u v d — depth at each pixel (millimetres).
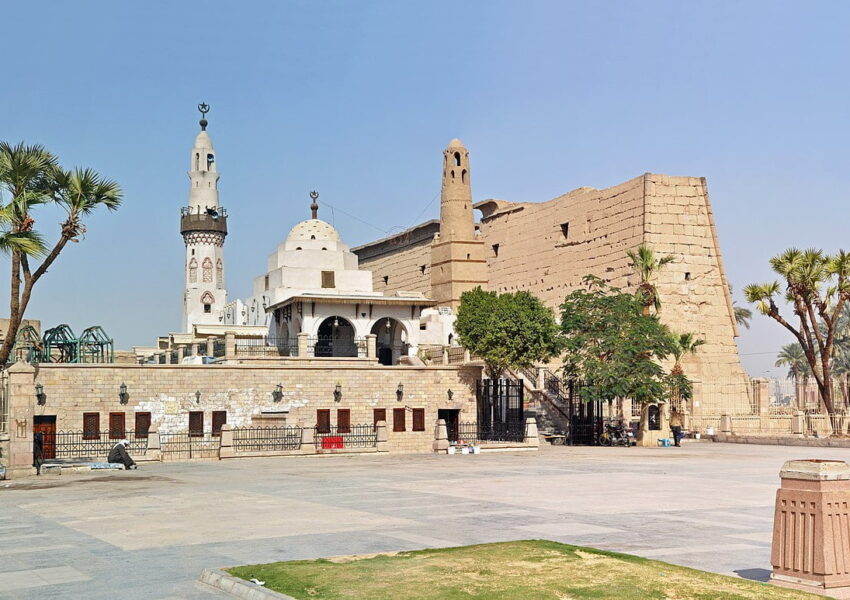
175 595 12844
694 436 59906
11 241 35938
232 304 89812
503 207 99125
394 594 11945
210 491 26891
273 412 46906
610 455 43906
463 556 14531
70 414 43219
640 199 75688
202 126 98875
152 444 40781
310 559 14992
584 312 55094
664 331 55250
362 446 47812
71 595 12867
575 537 17469
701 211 76250
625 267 76500
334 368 48750
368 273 76750
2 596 12820
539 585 12312
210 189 97375
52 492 27578
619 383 51906
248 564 14773
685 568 13516
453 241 81875
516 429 53500
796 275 57906
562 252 86750
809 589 11875
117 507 23141
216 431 45875
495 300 57812
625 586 12188
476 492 25906
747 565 14711
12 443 33656
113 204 39406
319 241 79000
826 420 57344
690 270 75125
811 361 58062
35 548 16781
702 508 22047
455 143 83250
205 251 96375
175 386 45250
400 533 17953
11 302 37406
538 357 56688
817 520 11883
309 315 66000
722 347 74812
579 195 84875
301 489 27188
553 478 30625
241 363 52094
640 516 20516
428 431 50562
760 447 51312
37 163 37969
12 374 33906
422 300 67938
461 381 51531
